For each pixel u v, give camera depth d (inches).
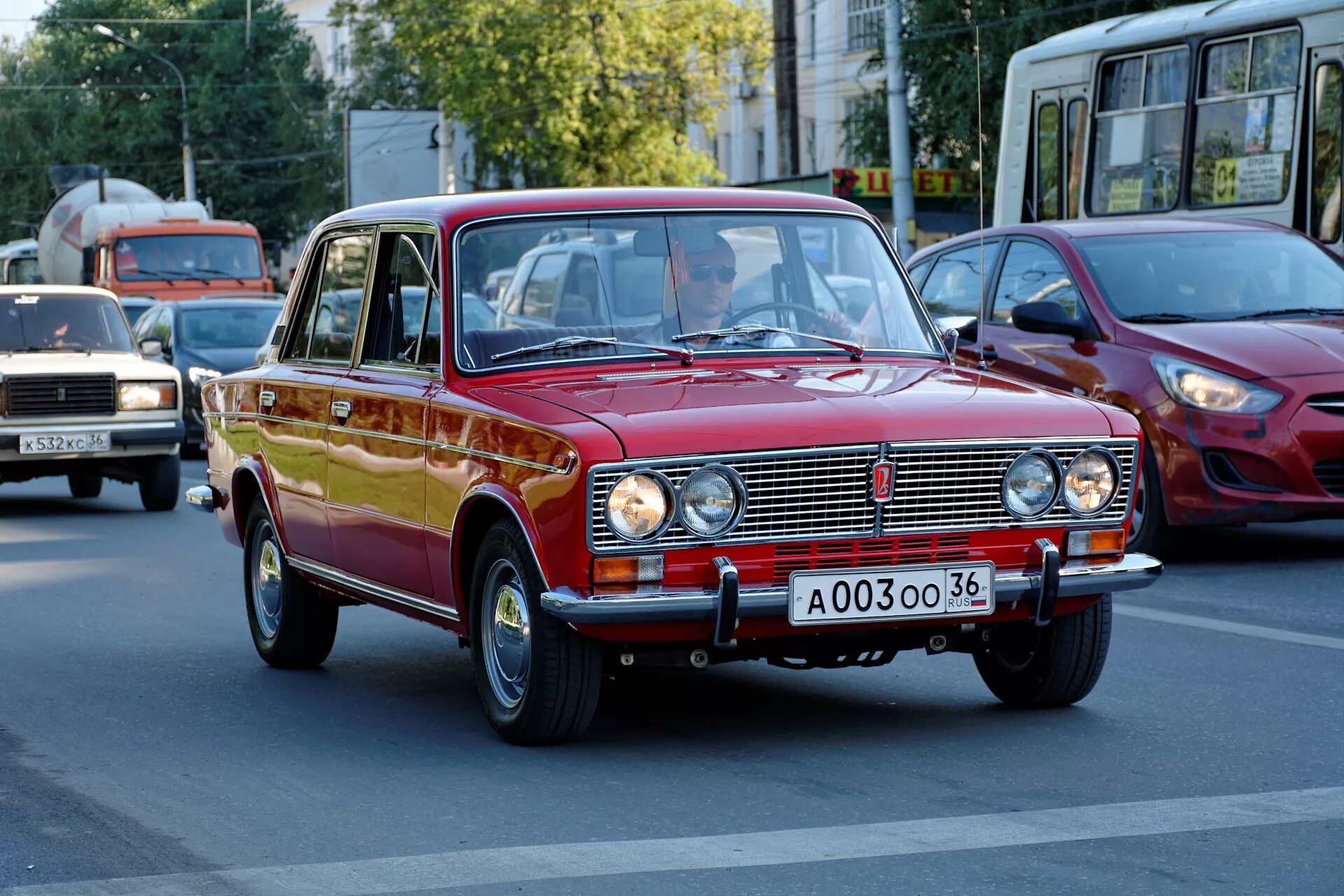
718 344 366.3
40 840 291.3
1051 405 338.3
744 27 2527.1
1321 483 554.6
